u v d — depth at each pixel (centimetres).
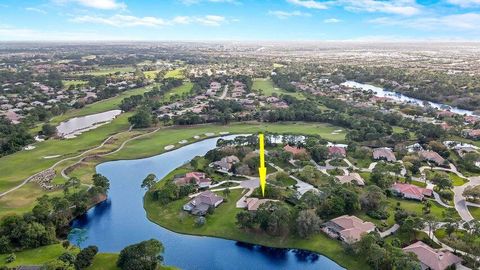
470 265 11375
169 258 12450
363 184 16662
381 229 13412
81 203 15175
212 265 12150
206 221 14388
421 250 11656
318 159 19812
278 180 17325
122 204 16175
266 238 13400
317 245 12950
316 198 14638
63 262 10919
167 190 15950
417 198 15600
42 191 16875
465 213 14562
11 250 12231
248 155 19438
